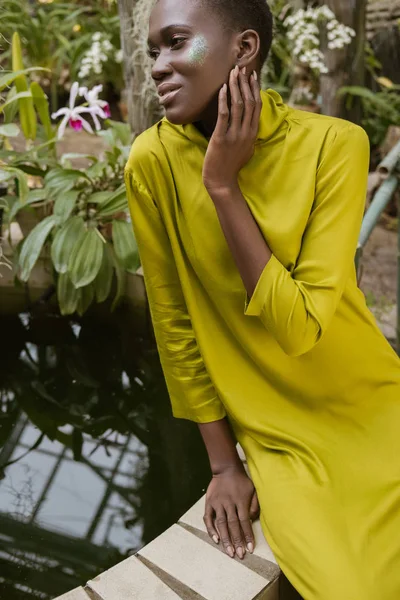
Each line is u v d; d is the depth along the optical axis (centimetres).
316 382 133
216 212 120
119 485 178
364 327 134
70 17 472
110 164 249
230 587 118
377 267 293
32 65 472
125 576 121
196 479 181
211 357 136
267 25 115
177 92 112
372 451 131
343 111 335
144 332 243
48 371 232
